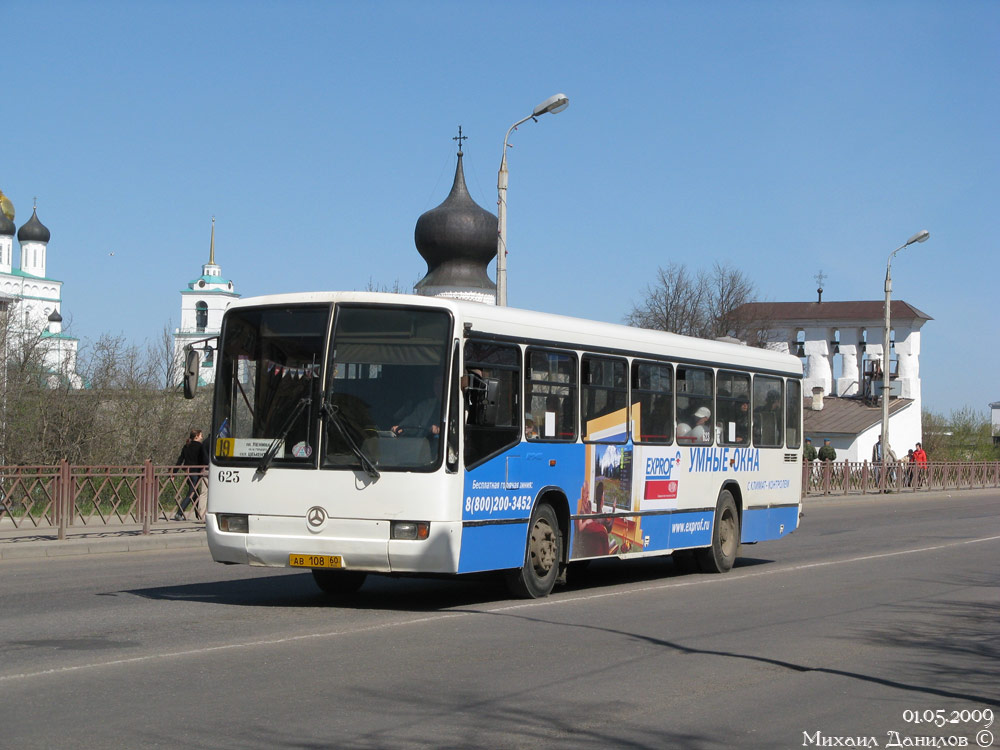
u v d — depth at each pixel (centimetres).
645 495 1565
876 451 4809
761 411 1892
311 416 1221
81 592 1371
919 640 1102
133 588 1420
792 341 7406
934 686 894
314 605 1280
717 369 1758
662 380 1614
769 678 905
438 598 1372
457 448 1203
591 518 1451
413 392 1203
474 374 1231
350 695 792
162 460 3500
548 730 715
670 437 1628
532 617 1205
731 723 754
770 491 1916
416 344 1211
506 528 1292
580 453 1430
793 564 1898
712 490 1733
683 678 893
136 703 754
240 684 820
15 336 3431
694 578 1672
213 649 959
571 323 1432
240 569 1669
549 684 852
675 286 6531
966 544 2327
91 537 1989
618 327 1541
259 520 1228
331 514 1202
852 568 1822
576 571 1786
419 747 663
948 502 4278
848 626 1184
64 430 3338
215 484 1253
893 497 4366
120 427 3519
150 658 913
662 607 1316
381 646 995
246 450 1241
